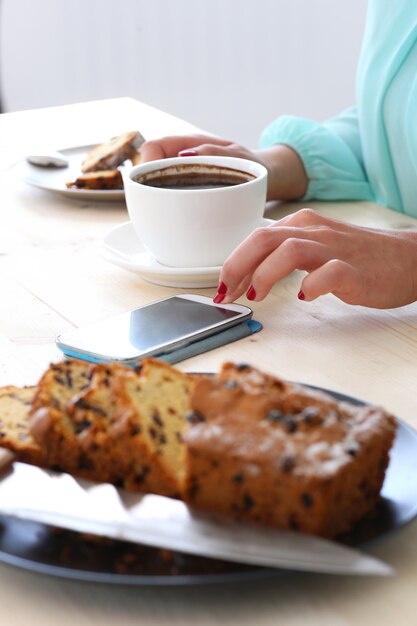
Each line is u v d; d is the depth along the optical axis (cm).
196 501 54
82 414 58
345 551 51
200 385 55
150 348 73
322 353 75
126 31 274
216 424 54
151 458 56
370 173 120
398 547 56
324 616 52
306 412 55
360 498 54
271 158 110
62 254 94
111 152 112
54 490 56
